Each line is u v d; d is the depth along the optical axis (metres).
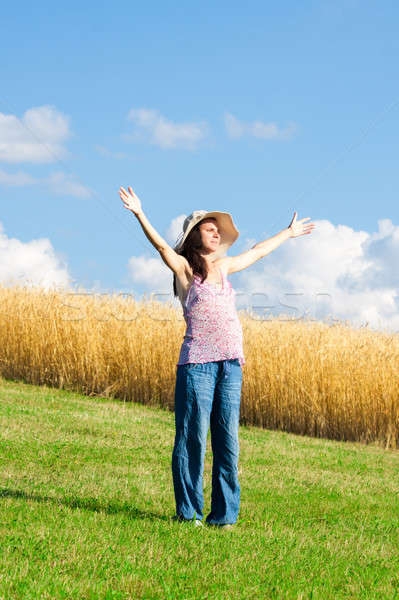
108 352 15.72
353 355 13.56
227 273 4.98
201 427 4.80
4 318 17.27
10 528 4.47
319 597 3.70
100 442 9.12
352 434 13.08
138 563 3.93
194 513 4.95
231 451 4.89
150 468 7.70
